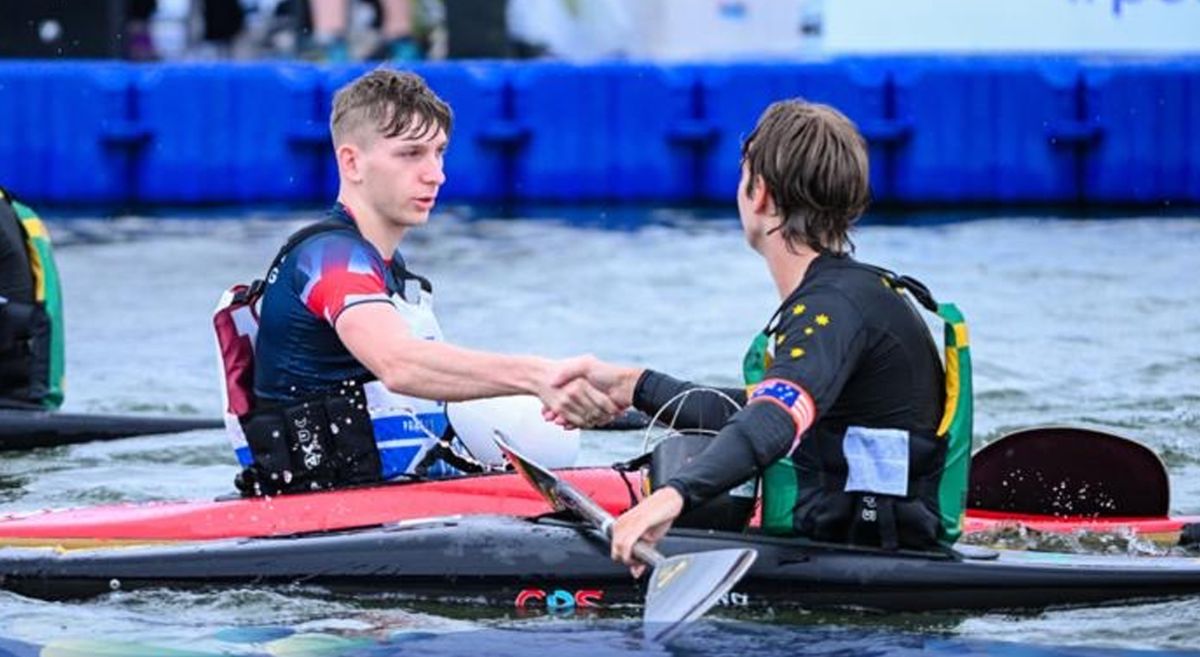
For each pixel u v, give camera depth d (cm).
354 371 1811
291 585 1725
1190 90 4403
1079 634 1599
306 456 1811
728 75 4519
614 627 1619
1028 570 1666
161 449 2470
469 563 1695
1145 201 4438
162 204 4619
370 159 1780
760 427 1529
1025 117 4447
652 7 4919
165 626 1630
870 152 4469
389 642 1580
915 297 1645
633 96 4541
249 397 1838
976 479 1952
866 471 1631
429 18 5016
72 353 3102
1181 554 1883
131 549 1755
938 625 1627
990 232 4119
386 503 1791
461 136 4578
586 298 3494
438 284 3641
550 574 1683
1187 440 2428
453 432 1861
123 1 5081
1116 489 1936
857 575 1644
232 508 1806
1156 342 3030
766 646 1560
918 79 4450
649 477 1728
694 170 4544
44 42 5044
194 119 4591
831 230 1608
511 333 3198
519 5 4994
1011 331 3116
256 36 5088
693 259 3878
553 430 1866
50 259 2516
